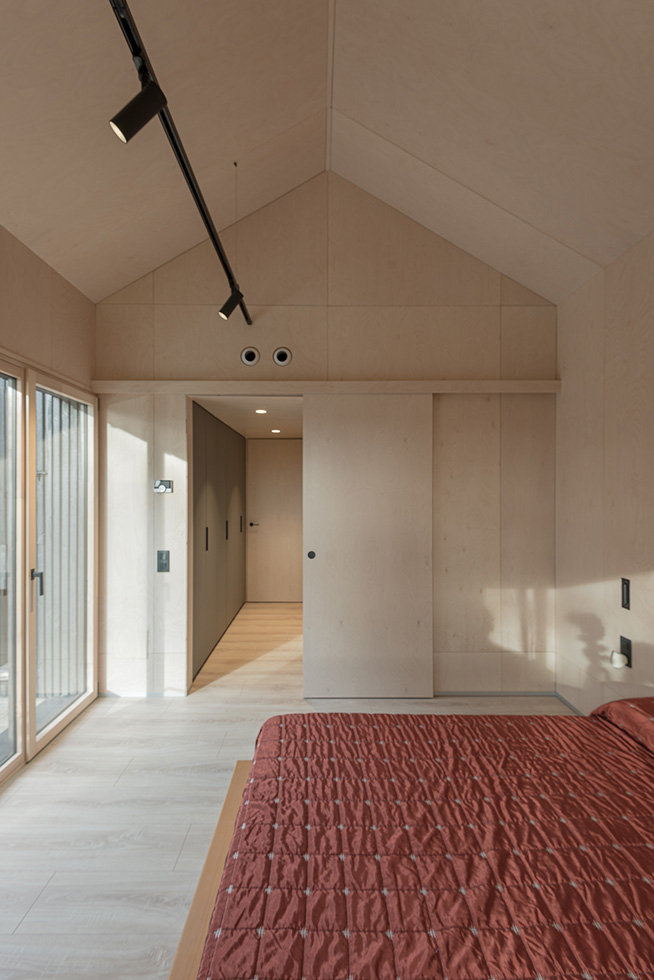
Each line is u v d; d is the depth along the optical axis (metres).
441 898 1.32
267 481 7.19
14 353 2.82
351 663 4.00
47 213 2.83
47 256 3.15
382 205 4.05
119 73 2.29
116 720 3.58
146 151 2.79
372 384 3.95
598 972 1.12
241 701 3.91
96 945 1.84
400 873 1.41
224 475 5.68
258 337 4.02
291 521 7.20
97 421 3.96
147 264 3.89
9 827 2.47
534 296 4.07
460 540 4.07
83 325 3.76
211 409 4.73
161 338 4.00
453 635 4.08
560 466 4.00
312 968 1.13
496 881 1.38
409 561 4.00
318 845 1.52
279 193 3.97
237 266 4.01
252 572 7.21
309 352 4.03
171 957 1.80
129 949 1.83
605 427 3.38
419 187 3.63
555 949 1.17
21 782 2.83
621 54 2.15
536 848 1.50
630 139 2.48
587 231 3.18
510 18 2.25
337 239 4.04
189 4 2.18
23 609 2.97
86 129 2.47
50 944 1.85
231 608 6.09
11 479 2.90
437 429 4.06
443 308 4.05
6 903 2.03
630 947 1.18
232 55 2.56
